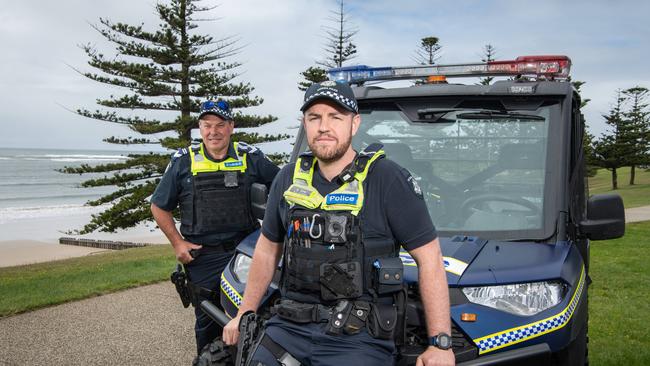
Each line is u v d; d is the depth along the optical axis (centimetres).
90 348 552
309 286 248
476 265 290
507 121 364
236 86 3281
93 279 923
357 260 245
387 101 392
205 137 426
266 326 262
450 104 379
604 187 6494
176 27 3161
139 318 664
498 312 271
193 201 430
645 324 611
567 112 357
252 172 434
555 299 280
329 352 241
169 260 1232
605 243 1375
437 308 241
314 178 259
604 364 474
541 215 332
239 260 366
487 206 347
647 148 6488
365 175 248
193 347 555
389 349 244
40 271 1327
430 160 372
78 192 8956
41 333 602
